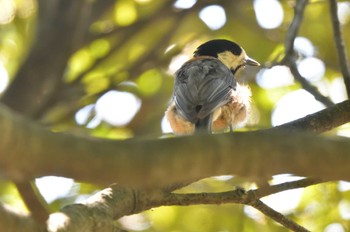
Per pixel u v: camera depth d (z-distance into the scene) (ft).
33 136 11.29
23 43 51.44
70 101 48.75
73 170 11.57
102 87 49.52
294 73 36.70
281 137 12.17
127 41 51.44
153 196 23.90
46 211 14.98
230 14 52.75
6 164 11.14
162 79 52.39
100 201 22.54
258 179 12.96
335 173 11.90
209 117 31.94
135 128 50.98
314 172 11.96
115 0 51.26
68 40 48.62
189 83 34.09
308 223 40.27
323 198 40.60
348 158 11.87
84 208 21.31
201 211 42.24
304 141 12.07
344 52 32.78
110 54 51.06
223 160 11.97
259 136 12.18
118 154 11.78
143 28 51.52
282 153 11.97
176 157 11.93
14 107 46.50
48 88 47.85
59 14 48.80
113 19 52.60
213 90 33.58
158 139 12.38
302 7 38.52
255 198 25.00
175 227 42.19
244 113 35.68
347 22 50.19
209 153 11.96
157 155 11.90
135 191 23.61
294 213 40.04
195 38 53.16
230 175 12.10
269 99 48.80
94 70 52.39
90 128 47.26
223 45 42.14
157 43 51.19
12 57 51.31
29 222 14.56
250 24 52.60
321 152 11.91
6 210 14.20
